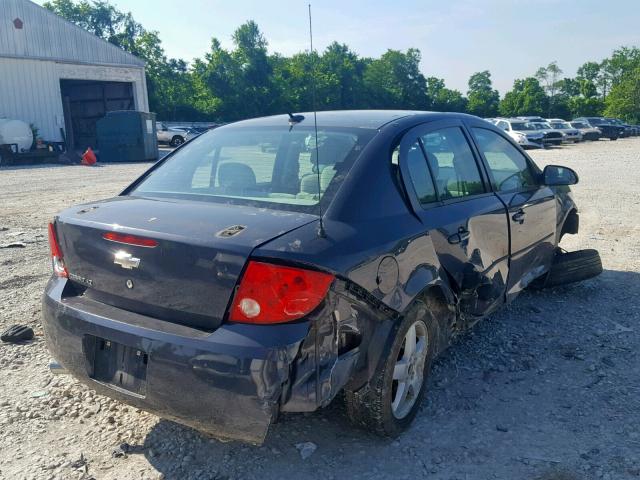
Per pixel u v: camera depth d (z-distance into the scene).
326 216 3.01
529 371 4.21
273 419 2.59
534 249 5.08
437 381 4.05
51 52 31.98
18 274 6.72
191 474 3.07
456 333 4.04
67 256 3.23
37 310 5.47
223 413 2.60
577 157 25.98
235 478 3.04
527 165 5.20
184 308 2.77
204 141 4.16
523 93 108.81
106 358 2.97
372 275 2.94
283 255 2.61
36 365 4.33
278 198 3.27
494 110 114.69
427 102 98.81
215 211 3.12
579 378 4.09
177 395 2.67
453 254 3.72
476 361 4.36
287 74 70.88
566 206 5.84
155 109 68.88
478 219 4.04
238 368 2.52
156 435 3.42
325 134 3.66
